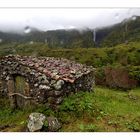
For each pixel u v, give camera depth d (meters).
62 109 11.36
